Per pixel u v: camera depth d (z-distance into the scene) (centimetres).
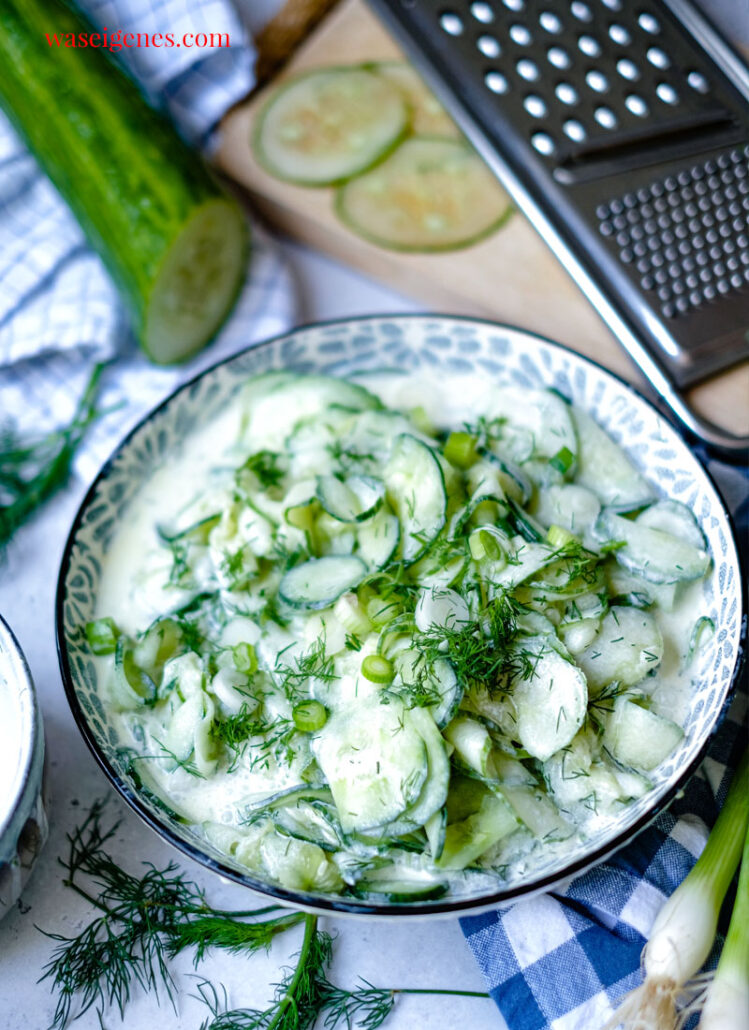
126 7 48
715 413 40
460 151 47
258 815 34
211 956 35
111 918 36
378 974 35
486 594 35
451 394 41
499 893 32
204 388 41
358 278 48
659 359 40
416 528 36
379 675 34
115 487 39
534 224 41
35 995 35
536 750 34
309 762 34
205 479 40
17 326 45
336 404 40
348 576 36
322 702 34
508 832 33
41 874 36
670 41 43
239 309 46
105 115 44
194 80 48
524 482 38
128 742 36
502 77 42
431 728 33
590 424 39
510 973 34
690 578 36
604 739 34
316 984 35
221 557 38
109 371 46
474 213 46
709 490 37
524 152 41
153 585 38
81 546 38
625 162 42
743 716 37
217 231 45
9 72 45
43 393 45
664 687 36
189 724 35
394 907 32
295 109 49
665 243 41
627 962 34
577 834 34
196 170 44
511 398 40
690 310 40
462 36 42
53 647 40
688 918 33
